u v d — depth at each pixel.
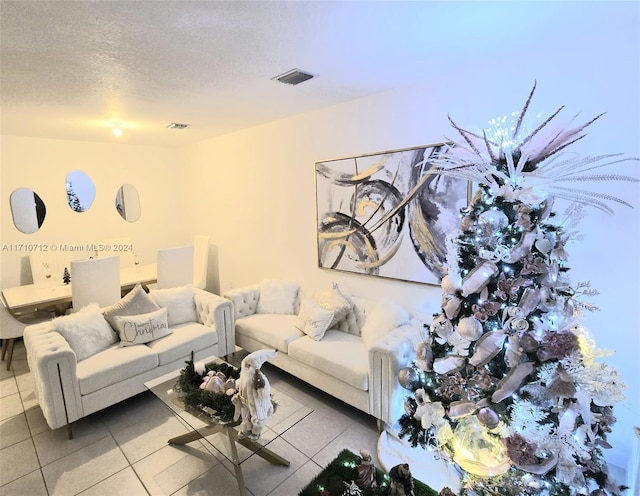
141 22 1.61
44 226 4.68
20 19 1.55
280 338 3.15
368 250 3.25
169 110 3.29
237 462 2.02
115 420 2.76
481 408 1.47
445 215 2.65
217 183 5.12
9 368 3.56
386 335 2.56
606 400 1.34
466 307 1.57
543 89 2.13
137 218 5.57
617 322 2.03
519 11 1.64
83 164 4.96
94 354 2.87
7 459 2.34
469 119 2.45
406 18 1.66
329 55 2.09
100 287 3.71
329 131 3.43
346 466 2.21
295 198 3.96
